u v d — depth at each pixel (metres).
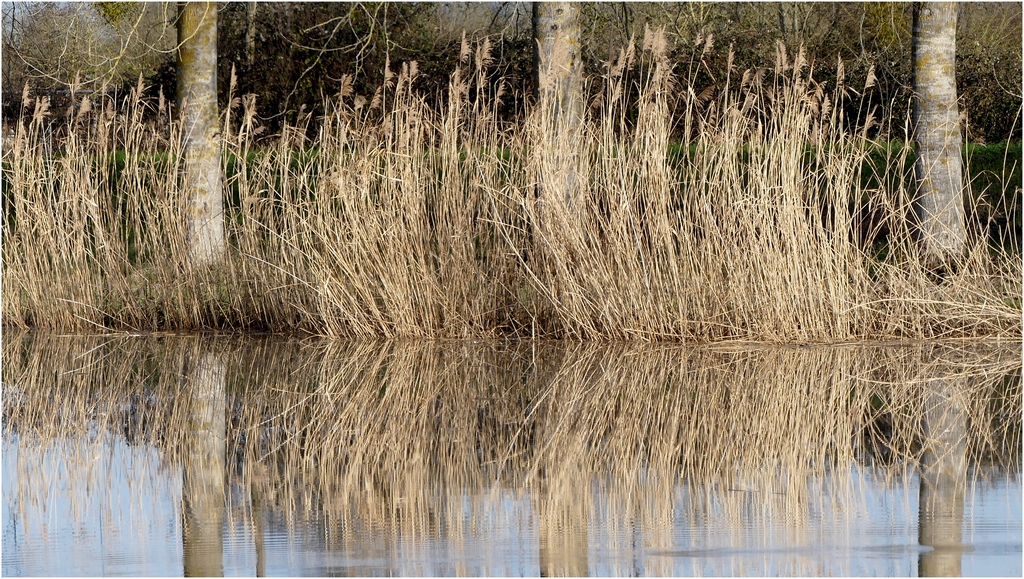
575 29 28.69
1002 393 19.39
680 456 15.31
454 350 24.73
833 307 24.58
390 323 26.78
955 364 22.16
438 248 26.58
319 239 27.00
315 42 50.97
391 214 26.12
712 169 25.44
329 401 19.45
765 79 38.94
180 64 31.38
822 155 24.84
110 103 28.95
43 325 28.91
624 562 10.62
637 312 24.88
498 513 12.47
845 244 24.56
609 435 16.62
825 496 13.14
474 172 25.97
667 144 24.55
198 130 30.69
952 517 12.17
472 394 19.91
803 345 24.28
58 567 10.70
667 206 24.52
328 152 26.83
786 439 16.30
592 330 25.16
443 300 26.45
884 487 13.58
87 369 23.00
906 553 10.86
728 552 10.91
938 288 25.11
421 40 50.44
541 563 10.59
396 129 26.72
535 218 25.16
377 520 12.20
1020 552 10.84
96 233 28.31
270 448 16.06
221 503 13.05
